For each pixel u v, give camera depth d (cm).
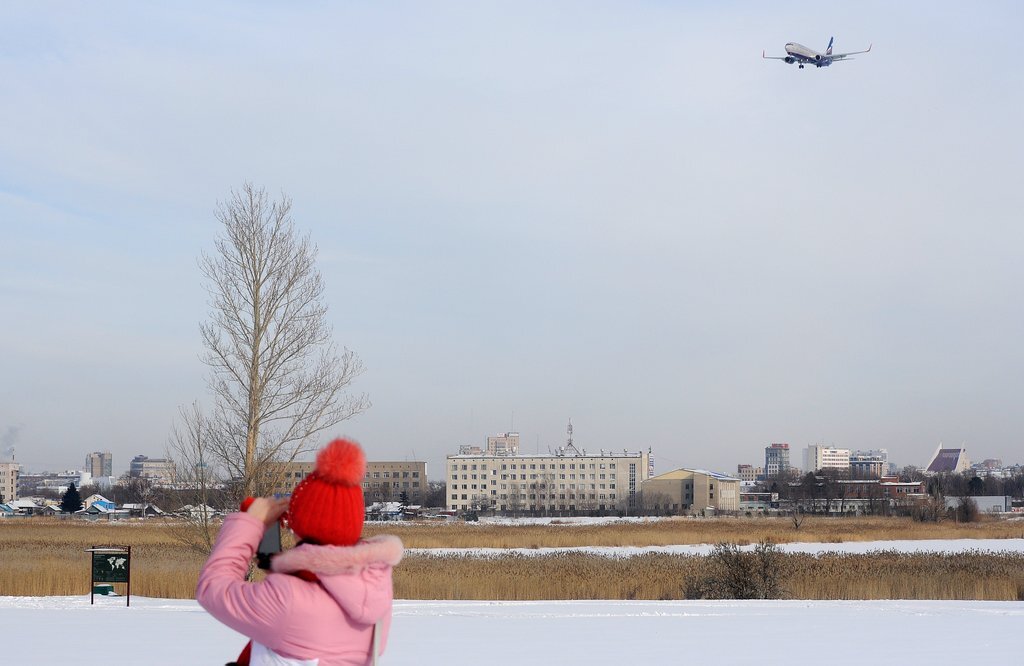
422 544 6022
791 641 1494
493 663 1238
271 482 2800
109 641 1448
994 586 2644
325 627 356
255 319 2838
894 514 14425
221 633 1556
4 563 3600
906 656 1326
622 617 1873
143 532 7950
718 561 2722
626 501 17788
